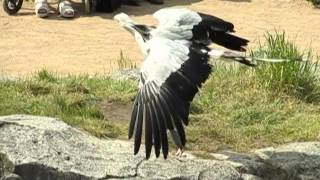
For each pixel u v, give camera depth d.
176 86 9.44
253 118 13.21
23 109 12.82
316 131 12.78
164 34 10.25
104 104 13.48
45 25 23.34
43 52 20.73
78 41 21.89
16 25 23.25
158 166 11.12
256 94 14.10
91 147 11.40
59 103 13.16
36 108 12.87
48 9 24.03
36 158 10.89
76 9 25.06
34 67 19.17
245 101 13.84
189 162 11.30
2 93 13.52
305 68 14.74
